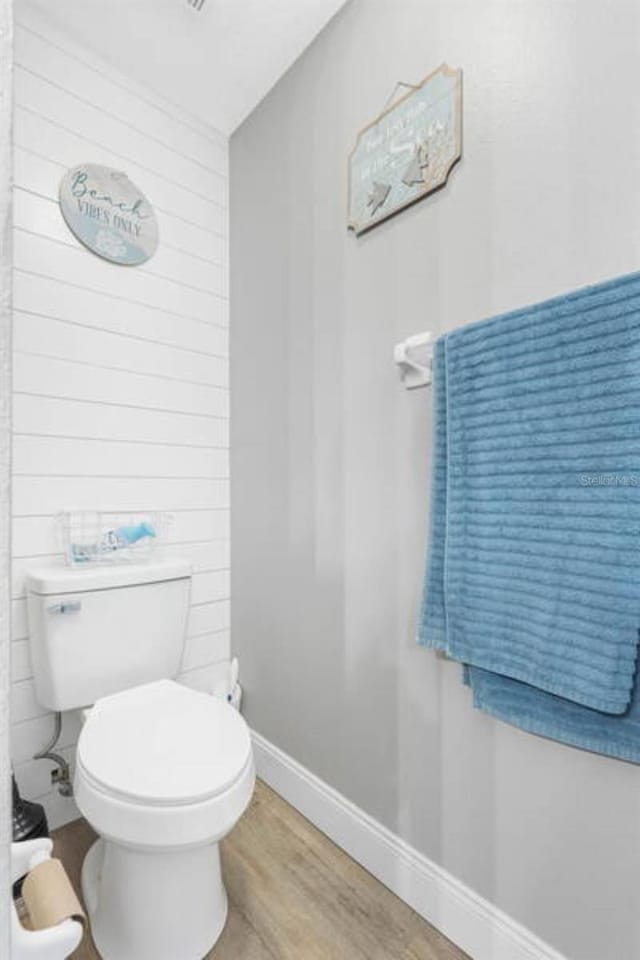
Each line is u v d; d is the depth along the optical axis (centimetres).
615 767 85
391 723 124
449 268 112
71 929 48
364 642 131
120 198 157
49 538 141
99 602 132
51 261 143
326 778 142
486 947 103
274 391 163
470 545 99
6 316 34
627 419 79
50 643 125
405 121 121
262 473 168
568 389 85
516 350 92
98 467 151
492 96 104
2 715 33
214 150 182
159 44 151
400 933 112
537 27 97
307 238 150
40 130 142
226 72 160
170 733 108
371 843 128
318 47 147
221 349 183
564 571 86
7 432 33
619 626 79
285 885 124
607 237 87
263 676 167
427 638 107
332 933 111
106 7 140
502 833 102
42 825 125
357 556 133
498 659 94
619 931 85
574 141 91
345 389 137
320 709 145
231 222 184
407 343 112
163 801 89
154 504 164
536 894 96
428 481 116
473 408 99
